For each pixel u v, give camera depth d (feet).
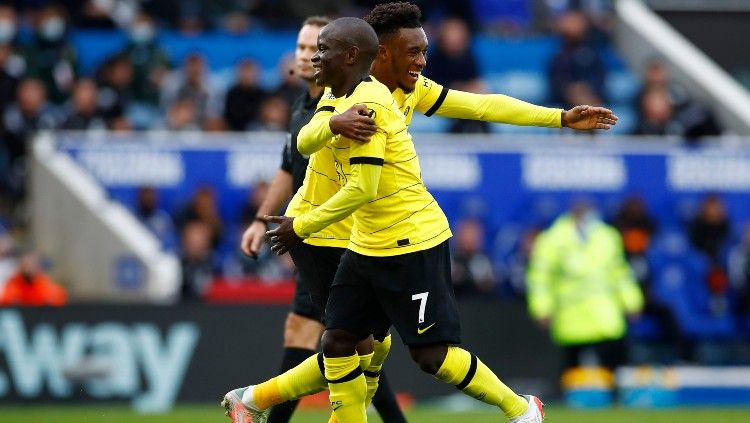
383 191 73.41
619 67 230.48
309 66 88.63
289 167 91.56
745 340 186.80
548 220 188.65
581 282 155.53
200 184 183.32
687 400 168.86
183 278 165.68
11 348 143.23
